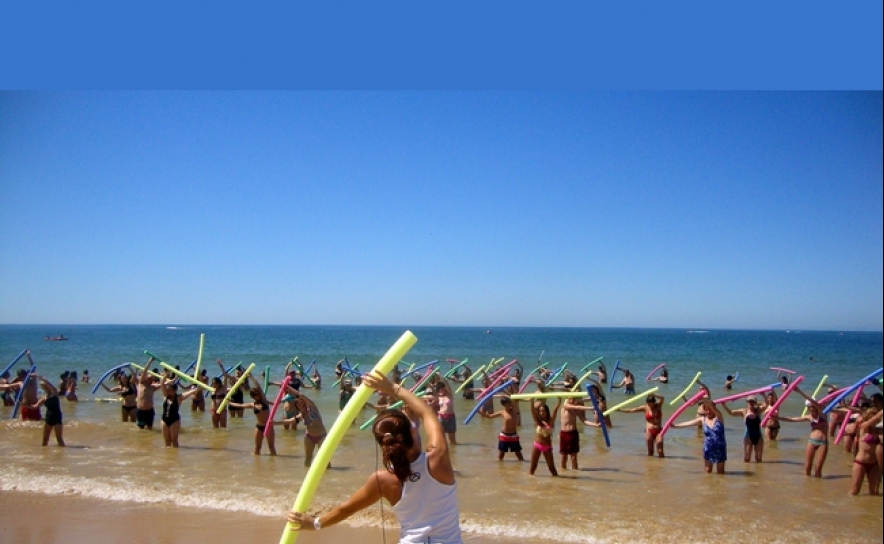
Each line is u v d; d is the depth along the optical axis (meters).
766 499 9.61
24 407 16.45
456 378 26.20
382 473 3.49
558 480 10.75
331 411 19.06
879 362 48.09
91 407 19.69
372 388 3.84
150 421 15.57
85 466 11.38
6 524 8.02
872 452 9.84
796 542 7.73
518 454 12.32
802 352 63.50
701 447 13.85
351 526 7.97
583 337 130.88
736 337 141.38
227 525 8.03
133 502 9.03
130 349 62.06
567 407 11.71
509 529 8.10
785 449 13.75
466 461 12.31
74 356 49.44
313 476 3.87
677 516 8.71
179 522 8.16
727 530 8.14
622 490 10.09
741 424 17.39
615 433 15.51
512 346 80.06
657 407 12.96
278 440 14.20
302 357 49.66
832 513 8.92
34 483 9.98
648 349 71.00
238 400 17.83
